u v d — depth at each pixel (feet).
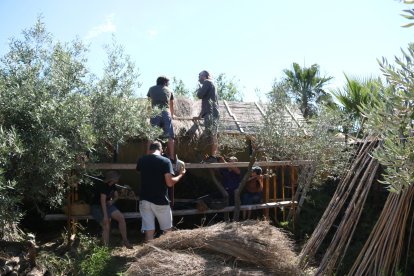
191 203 27.99
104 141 23.39
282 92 27.02
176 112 31.24
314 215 27.76
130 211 27.71
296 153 27.55
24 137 18.43
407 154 11.32
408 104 11.48
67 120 19.51
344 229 19.62
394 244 18.34
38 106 19.01
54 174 19.16
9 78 19.56
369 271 18.45
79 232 24.20
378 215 21.77
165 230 22.11
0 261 17.57
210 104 28.30
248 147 31.53
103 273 18.69
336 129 29.12
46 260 19.75
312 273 19.80
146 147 28.25
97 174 23.16
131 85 23.36
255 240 18.65
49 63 21.11
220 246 18.57
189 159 28.89
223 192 27.40
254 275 17.34
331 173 27.63
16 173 18.29
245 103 34.27
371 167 20.35
